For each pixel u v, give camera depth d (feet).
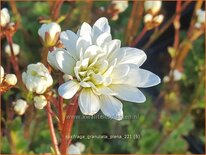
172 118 0.87
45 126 0.78
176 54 0.84
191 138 0.95
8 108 0.68
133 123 0.79
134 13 0.79
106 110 0.41
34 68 0.46
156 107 0.93
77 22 0.72
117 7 0.72
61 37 0.43
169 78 0.86
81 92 0.42
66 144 0.47
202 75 0.88
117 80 0.42
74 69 0.41
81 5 0.81
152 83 0.42
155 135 0.83
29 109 0.65
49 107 0.47
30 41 0.84
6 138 0.75
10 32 0.58
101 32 0.43
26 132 0.74
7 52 0.69
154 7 0.68
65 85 0.41
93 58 0.42
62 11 0.86
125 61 0.43
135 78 0.42
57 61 0.42
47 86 0.46
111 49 0.42
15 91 0.68
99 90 0.41
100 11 0.73
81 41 0.42
